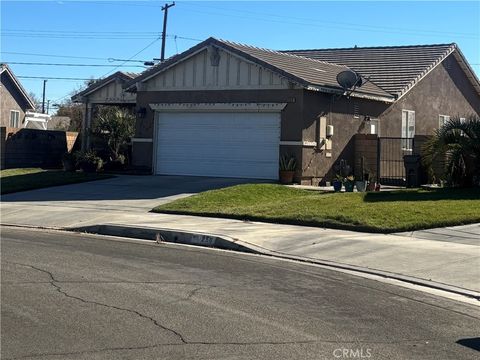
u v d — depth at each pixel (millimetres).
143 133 24344
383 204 14961
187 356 5398
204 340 5875
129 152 26578
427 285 8703
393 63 28891
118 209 16344
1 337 5816
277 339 5969
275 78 21484
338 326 6488
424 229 12867
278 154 21688
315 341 5941
